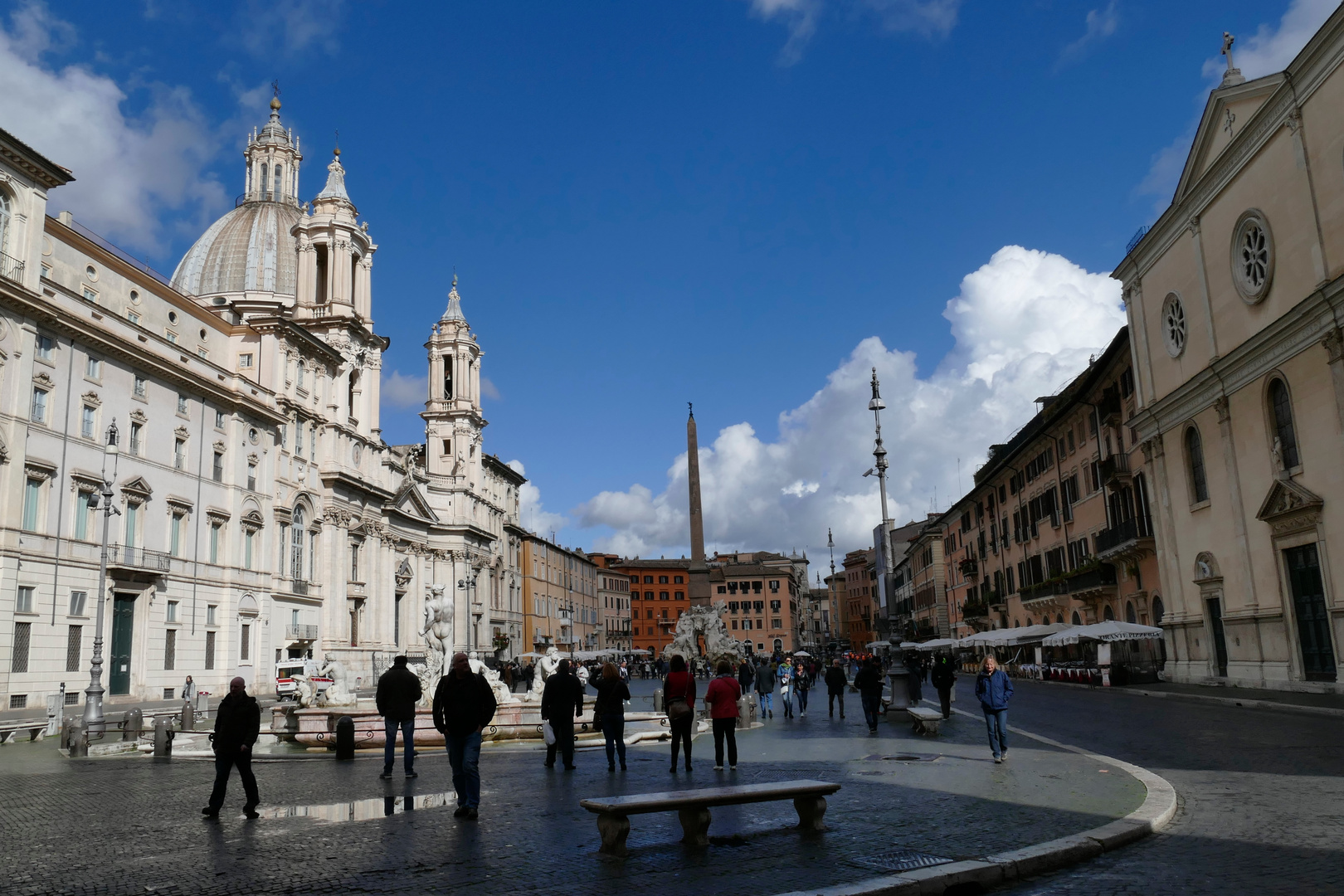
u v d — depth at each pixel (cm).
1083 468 5309
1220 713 2559
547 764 1684
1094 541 5169
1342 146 2852
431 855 934
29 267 3894
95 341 4206
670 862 887
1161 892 776
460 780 1164
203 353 5928
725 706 1602
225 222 8944
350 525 7019
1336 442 2909
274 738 2402
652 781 1477
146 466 4584
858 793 1278
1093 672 4178
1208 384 3672
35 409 3909
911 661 3919
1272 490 3189
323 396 6738
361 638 7275
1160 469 4150
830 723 2689
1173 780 1366
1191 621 3894
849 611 18588
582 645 13588
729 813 1144
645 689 6206
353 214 7488
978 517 7944
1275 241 3225
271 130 9594
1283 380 3186
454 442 10056
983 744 1905
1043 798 1193
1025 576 6550
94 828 1120
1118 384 4756
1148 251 4225
